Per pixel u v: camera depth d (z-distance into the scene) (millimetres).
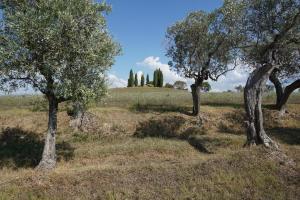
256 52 31484
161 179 17234
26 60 19891
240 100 48500
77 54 20219
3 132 30906
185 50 36500
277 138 30328
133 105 40531
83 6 20250
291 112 39312
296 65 36906
